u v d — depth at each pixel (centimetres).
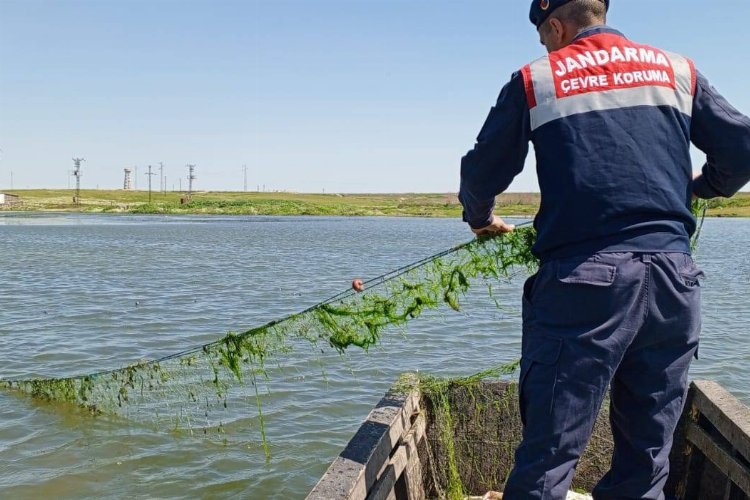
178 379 836
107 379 838
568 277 258
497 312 1490
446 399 489
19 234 5466
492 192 295
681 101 276
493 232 373
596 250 258
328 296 1908
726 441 379
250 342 543
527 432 268
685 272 262
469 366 1075
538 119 270
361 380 1005
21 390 938
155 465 731
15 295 1931
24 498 661
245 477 708
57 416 852
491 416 484
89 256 3372
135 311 1652
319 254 3531
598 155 261
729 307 1781
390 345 1204
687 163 273
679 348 271
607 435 458
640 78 271
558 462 259
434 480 480
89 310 1662
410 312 464
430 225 8512
